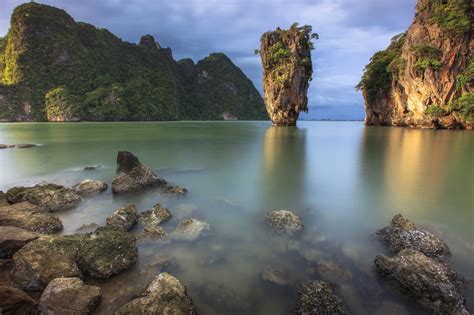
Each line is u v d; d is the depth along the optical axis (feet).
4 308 13.33
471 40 142.61
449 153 71.87
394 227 23.75
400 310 15.35
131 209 26.53
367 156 69.62
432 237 21.30
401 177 46.98
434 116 153.17
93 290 15.33
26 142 99.66
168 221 27.17
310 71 210.59
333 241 23.50
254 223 27.35
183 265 19.72
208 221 27.73
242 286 17.54
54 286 15.11
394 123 197.77
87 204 31.99
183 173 49.75
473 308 15.51
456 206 32.40
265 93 220.43
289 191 38.91
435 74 148.87
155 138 118.93
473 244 22.85
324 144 97.66
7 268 18.49
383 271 18.16
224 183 43.06
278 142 105.29
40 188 32.53
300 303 15.48
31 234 21.04
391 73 202.39
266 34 209.36
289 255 21.16
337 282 17.65
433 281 15.97
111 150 78.79
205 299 16.39
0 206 28.40
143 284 17.17
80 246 19.47
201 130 180.45
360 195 36.99
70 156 67.87
